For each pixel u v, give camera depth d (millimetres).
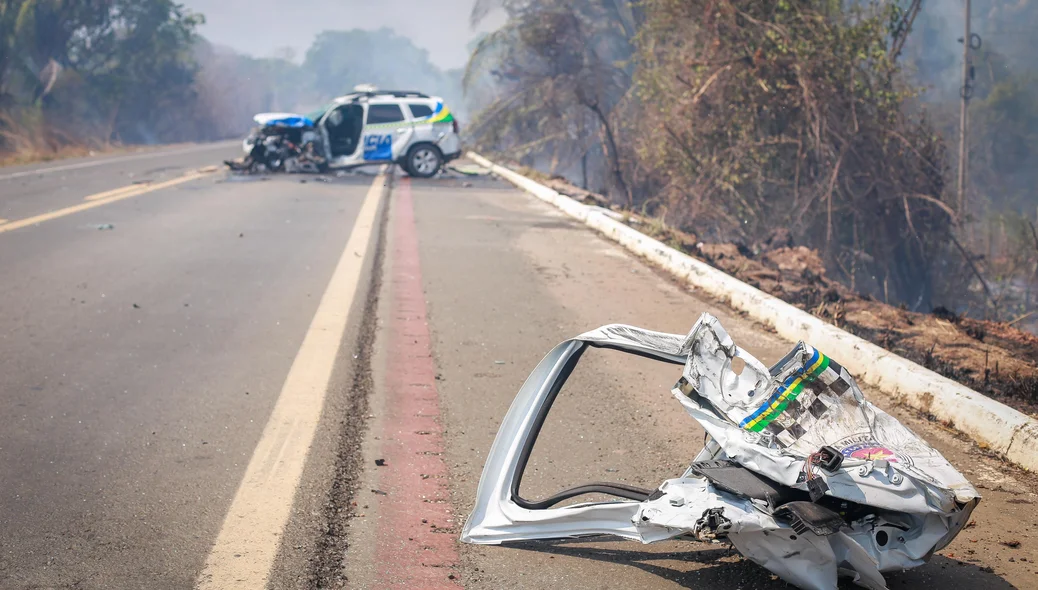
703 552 3623
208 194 17953
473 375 6133
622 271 10312
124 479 4348
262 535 3754
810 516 2826
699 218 18609
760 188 17734
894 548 2977
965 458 4676
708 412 3223
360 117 22922
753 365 3277
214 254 10977
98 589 3305
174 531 3791
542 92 29469
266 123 22562
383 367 6297
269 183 20531
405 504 4094
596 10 28688
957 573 3443
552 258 11094
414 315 7887
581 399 5668
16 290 8773
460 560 3562
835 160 17078
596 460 4668
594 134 29672
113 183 20047
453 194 19219
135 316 7785
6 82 49031
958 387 5258
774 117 17922
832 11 17719
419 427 5105
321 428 5059
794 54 17047
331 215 14891
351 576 3426
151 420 5199
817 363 3238
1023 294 20438
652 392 5836
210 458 4621
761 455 3025
